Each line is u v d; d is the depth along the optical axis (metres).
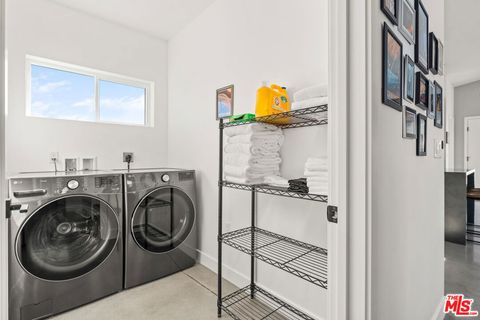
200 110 2.39
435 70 1.57
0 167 0.79
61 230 1.64
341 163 0.85
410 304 1.20
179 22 2.53
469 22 3.06
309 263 1.48
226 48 2.08
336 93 0.86
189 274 2.20
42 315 1.57
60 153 2.21
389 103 0.93
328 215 0.89
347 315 0.84
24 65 2.04
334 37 0.87
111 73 2.52
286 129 1.66
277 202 1.69
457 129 5.67
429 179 1.49
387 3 0.92
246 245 1.90
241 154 1.56
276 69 1.68
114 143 2.53
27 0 2.05
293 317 1.57
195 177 2.46
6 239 0.81
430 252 1.49
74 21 2.29
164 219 2.14
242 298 1.82
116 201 1.87
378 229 0.88
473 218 3.69
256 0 1.82
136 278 1.98
